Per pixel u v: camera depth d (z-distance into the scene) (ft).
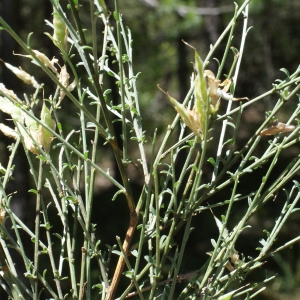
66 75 1.04
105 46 1.08
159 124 7.86
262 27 6.37
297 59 7.08
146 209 0.97
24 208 3.19
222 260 1.01
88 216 1.04
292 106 5.45
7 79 3.24
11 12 3.30
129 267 0.97
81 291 1.03
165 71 8.20
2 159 3.87
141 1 4.39
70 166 1.06
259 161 1.02
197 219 5.36
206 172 4.98
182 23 4.57
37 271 1.02
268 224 5.37
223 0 5.80
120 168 0.99
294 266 4.59
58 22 0.99
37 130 1.03
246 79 6.94
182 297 1.03
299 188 1.02
